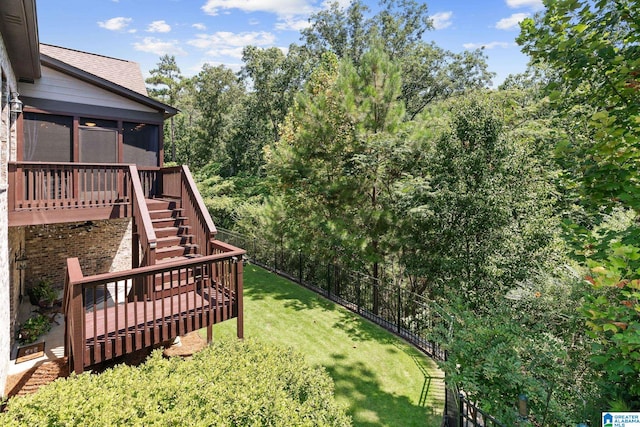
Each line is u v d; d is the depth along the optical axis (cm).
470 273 726
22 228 831
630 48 336
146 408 308
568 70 387
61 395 318
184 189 829
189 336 737
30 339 678
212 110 3112
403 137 921
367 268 1098
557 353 383
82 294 423
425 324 787
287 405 335
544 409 352
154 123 983
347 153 1017
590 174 363
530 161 733
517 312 514
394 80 923
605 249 331
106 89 889
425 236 840
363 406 566
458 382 388
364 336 824
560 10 363
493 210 684
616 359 282
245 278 1252
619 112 347
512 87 1866
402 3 2747
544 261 677
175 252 712
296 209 1148
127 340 465
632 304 258
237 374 373
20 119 773
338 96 990
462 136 738
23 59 640
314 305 1013
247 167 3055
